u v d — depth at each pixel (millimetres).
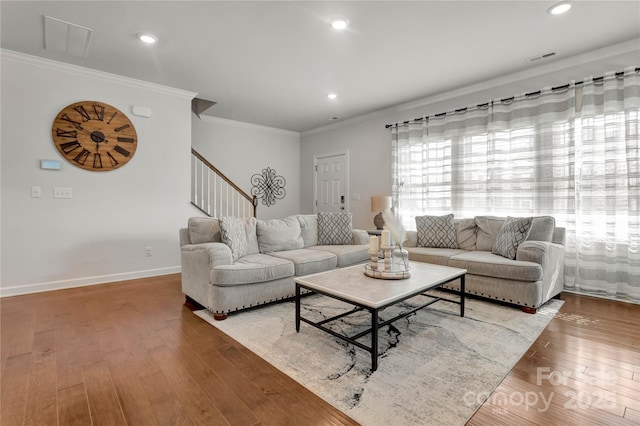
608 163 3156
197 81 4074
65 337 2287
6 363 1909
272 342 2221
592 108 3250
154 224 4195
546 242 3064
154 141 4180
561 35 2969
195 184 4895
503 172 3930
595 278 3273
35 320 2611
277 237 3707
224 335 2338
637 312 2785
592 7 2531
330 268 3432
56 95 3506
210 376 1782
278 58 3424
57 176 3535
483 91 4152
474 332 2365
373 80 4043
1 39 3018
